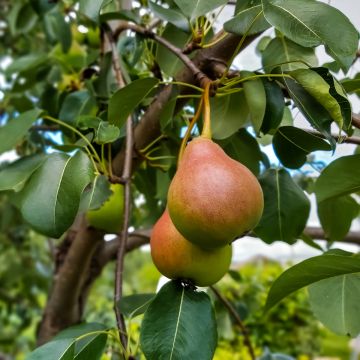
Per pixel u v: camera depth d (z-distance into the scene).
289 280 0.43
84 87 0.82
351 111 0.41
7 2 1.43
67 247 0.83
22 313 1.57
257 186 0.38
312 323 1.34
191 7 0.42
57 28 0.86
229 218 0.36
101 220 0.63
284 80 0.44
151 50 0.64
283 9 0.39
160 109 0.59
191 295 0.43
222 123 0.51
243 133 0.58
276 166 0.62
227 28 0.45
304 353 1.32
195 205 0.36
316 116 0.43
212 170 0.37
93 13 0.43
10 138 0.51
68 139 0.72
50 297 0.82
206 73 0.52
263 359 0.74
